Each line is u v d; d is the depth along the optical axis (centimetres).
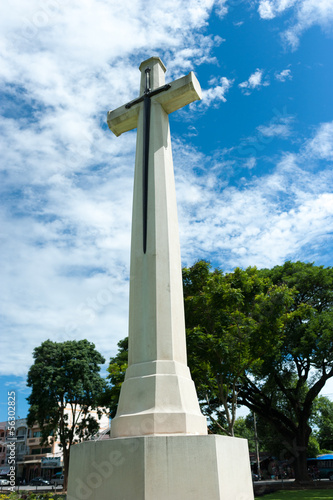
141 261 609
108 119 786
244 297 1573
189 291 1638
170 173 697
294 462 2469
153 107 730
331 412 3706
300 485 2375
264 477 4003
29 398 3053
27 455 5047
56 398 3042
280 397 2655
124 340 2436
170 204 660
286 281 2459
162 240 616
